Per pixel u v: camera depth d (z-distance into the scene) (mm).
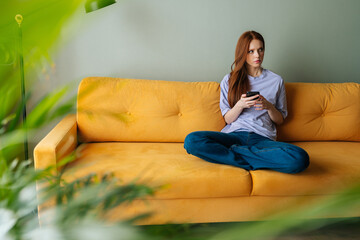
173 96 2092
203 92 2135
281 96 2086
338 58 2582
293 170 1589
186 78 2457
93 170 1532
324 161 1780
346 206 191
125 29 2324
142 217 363
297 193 1623
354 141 2250
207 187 1563
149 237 318
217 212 1634
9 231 355
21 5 287
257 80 2076
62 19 297
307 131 2174
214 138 1797
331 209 197
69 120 1997
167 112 2066
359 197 188
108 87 2018
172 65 2426
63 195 403
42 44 312
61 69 2287
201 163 1693
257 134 1954
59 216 354
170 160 1717
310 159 1812
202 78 2473
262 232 229
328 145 2117
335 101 2191
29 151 2330
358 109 2195
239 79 2053
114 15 2293
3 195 381
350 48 2578
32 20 294
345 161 1787
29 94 448
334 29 2535
